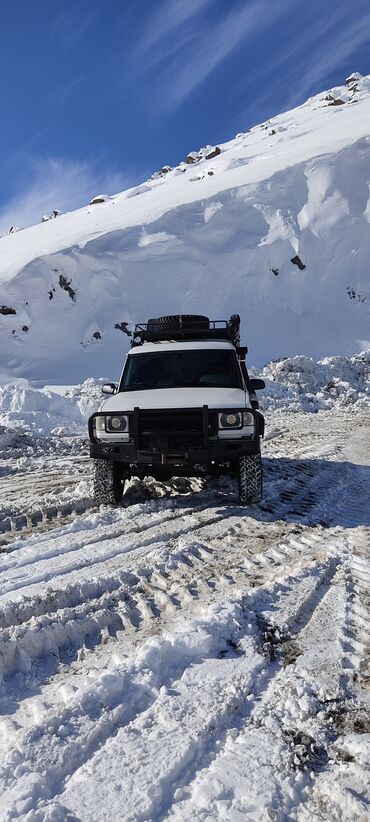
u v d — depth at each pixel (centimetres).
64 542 407
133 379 583
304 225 3391
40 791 157
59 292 2741
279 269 3175
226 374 573
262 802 152
